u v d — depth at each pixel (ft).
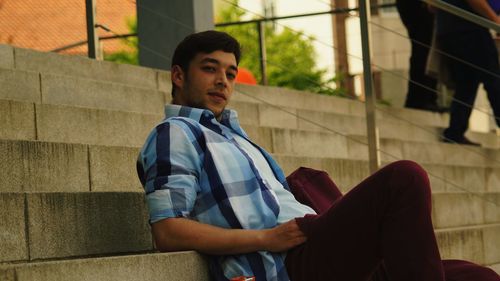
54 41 30.58
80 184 16.71
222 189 13.76
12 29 30.53
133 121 20.01
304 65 65.21
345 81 56.80
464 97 30.07
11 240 13.41
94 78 23.36
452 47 29.91
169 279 13.16
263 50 33.53
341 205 13.30
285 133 24.00
